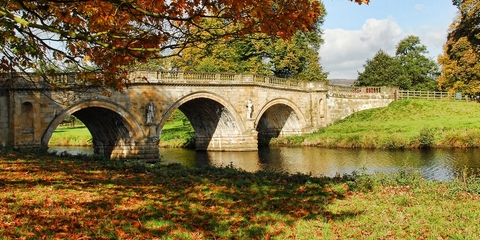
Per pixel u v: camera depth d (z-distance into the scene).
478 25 60.56
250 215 11.07
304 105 55.06
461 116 50.28
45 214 10.42
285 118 55.84
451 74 64.62
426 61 86.25
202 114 47.78
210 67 57.31
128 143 39.53
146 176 17.58
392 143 40.59
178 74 40.34
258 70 60.41
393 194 14.13
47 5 12.05
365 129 49.47
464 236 9.41
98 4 10.98
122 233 9.08
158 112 38.94
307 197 13.59
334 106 58.72
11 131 31.38
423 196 13.77
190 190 14.40
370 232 9.70
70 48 14.16
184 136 59.38
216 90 43.47
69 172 18.02
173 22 12.94
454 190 14.42
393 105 59.16
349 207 12.19
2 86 29.83
